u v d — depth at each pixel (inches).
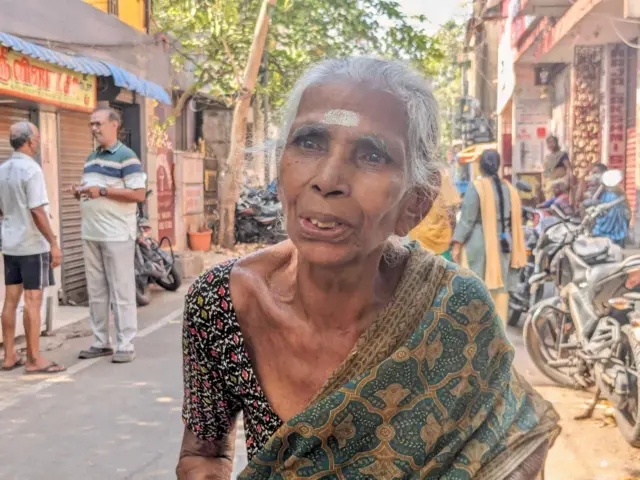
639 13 312.2
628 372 165.6
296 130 49.3
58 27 341.4
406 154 49.5
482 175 248.2
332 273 51.4
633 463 154.3
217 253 618.5
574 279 221.0
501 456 51.9
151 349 267.7
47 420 188.2
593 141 537.0
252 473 51.5
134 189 242.4
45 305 288.0
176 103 715.4
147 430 181.0
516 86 715.4
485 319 52.8
